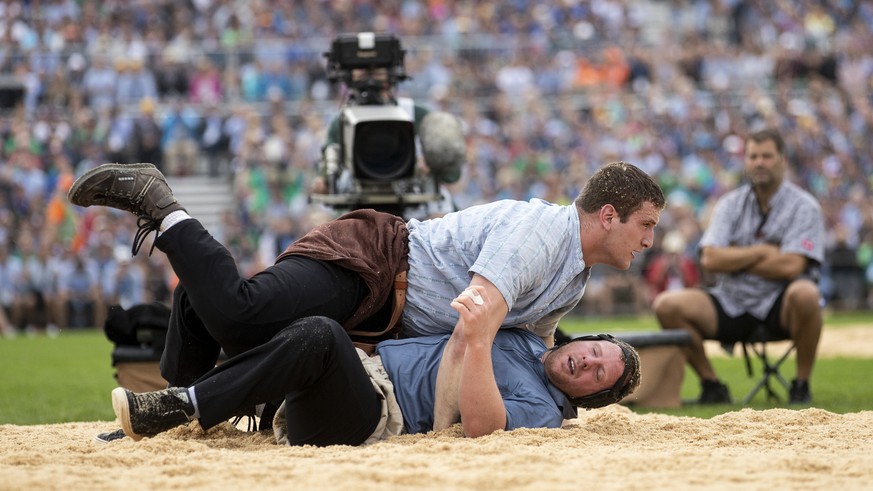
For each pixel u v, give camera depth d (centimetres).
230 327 1356
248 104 6450
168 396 1324
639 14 8312
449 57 7062
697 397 2553
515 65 7150
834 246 6256
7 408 2239
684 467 1159
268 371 1315
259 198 5906
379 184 2247
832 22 8456
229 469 1147
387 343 1466
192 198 6206
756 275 2406
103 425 1777
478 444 1271
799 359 2373
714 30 8375
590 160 6688
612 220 1426
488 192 6250
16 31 6581
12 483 1073
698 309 2409
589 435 1395
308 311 1388
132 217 5738
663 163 6706
